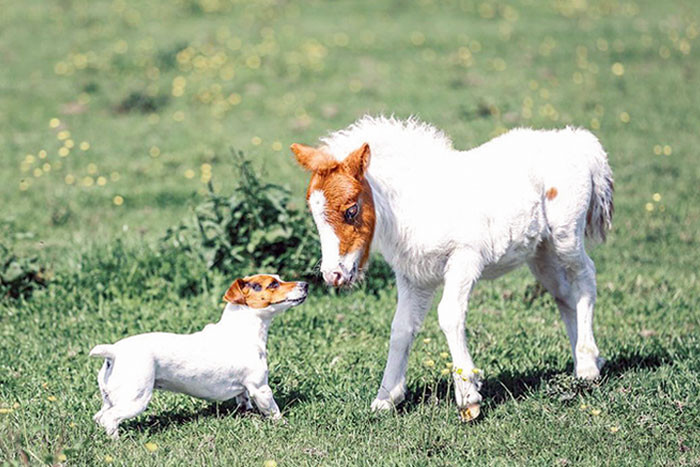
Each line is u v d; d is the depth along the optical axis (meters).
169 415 8.63
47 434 7.84
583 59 27.06
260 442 7.92
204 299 12.15
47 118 23.48
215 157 20.66
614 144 21.23
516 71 26.19
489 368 9.95
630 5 32.59
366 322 11.54
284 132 22.12
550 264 9.59
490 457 7.68
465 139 20.88
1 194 18.36
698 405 8.54
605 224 9.73
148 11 31.75
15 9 32.19
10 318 11.66
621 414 8.50
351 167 7.79
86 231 16.30
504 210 8.61
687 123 22.66
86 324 11.27
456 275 8.38
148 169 19.89
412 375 9.66
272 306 8.49
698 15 31.47
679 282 13.48
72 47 28.50
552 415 8.47
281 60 26.86
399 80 25.56
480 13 31.70
